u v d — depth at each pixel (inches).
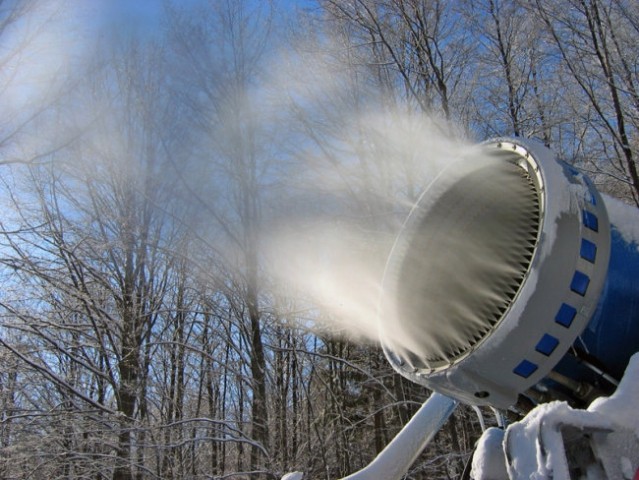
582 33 353.7
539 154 60.4
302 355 482.9
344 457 430.3
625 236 60.4
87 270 486.3
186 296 529.0
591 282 54.1
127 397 444.8
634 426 45.7
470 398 59.2
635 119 366.6
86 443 398.6
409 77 431.5
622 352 57.7
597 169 396.2
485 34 440.5
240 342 470.3
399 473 70.7
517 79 427.5
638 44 358.3
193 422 436.1
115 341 500.4
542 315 53.1
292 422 448.1
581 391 58.7
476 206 65.2
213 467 561.9
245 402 502.6
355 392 506.3
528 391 59.0
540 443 45.7
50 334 460.4
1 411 392.5
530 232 58.1
